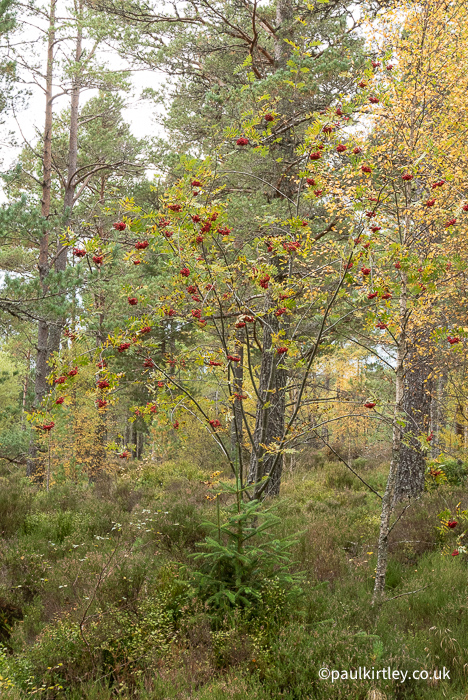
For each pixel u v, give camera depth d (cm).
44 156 1388
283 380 862
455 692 358
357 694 339
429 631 439
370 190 514
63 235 436
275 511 828
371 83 511
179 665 385
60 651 391
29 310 973
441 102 558
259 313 504
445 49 532
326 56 772
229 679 355
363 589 527
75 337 450
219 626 439
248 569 484
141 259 474
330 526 735
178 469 1430
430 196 541
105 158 1594
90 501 894
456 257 473
